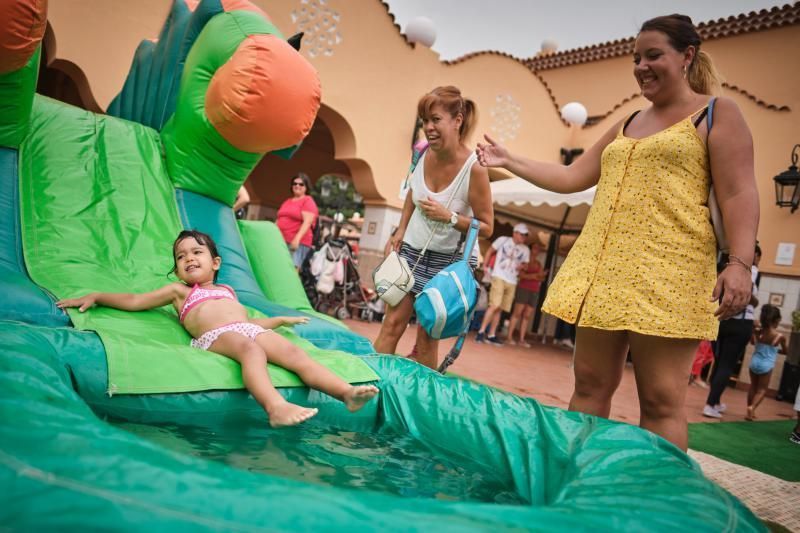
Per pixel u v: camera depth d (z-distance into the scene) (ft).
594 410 9.04
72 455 3.94
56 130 12.82
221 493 3.76
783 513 10.03
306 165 48.93
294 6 29.91
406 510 3.95
